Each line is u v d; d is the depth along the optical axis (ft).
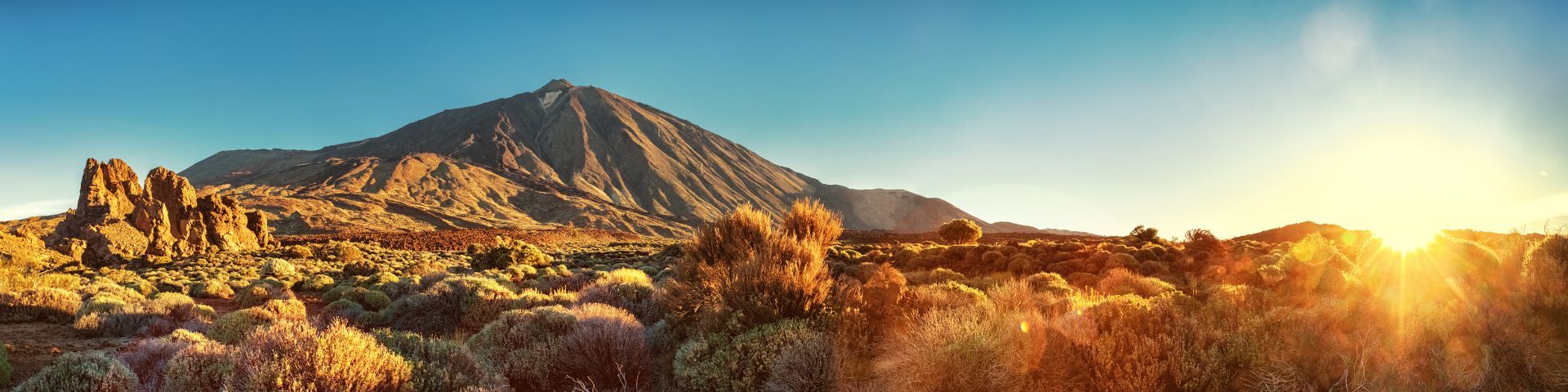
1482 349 14.87
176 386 18.43
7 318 36.70
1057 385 16.70
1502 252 22.71
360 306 49.03
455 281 43.73
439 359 19.97
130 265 134.31
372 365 17.80
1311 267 29.89
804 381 18.72
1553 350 14.89
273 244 203.10
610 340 23.32
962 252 83.82
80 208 163.53
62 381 18.53
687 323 27.81
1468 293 18.28
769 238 38.91
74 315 38.24
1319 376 15.01
